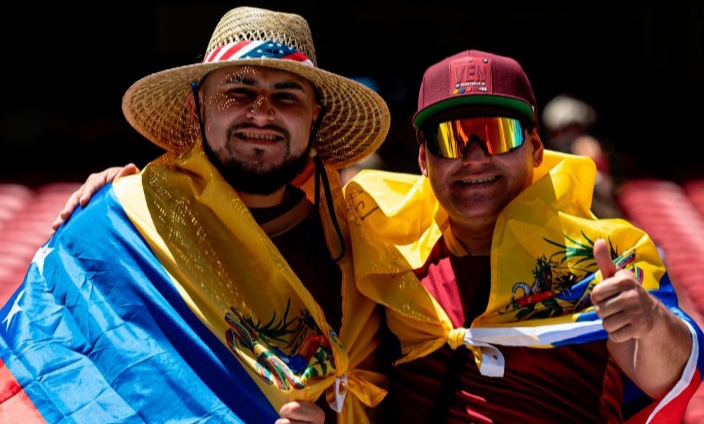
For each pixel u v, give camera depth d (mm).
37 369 3361
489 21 15203
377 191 3945
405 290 3650
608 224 3551
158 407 3271
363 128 3906
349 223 3822
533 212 3555
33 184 11898
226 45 3564
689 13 13766
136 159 13789
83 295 3453
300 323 3500
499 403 3463
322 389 3414
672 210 10289
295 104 3574
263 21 3582
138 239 3492
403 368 3648
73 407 3285
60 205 9891
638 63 14703
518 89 3570
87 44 14562
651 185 11195
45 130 13812
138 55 14789
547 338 3414
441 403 3520
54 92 14430
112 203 3564
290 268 3492
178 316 3379
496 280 3510
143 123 3811
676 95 13891
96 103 14523
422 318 3574
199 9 14836
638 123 14016
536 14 15180
